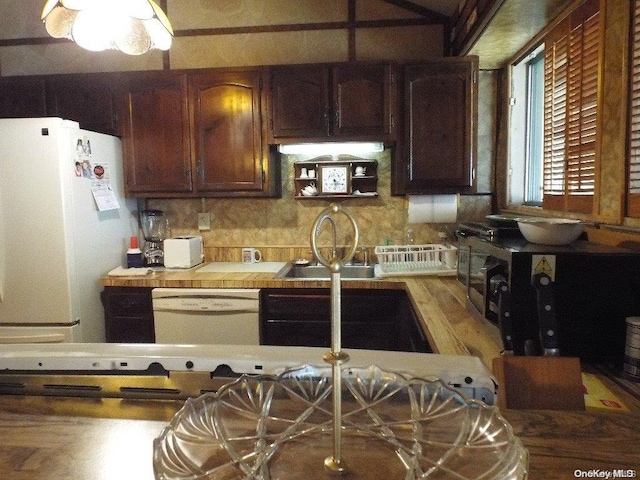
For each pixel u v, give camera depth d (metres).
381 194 2.93
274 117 2.62
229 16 2.94
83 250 2.42
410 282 2.35
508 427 0.64
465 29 2.40
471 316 1.66
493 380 0.84
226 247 3.03
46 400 0.91
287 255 3.00
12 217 2.28
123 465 0.65
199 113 2.68
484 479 0.56
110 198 2.62
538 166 2.45
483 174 2.84
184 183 2.73
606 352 1.22
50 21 1.64
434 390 0.78
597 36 1.62
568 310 1.21
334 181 2.81
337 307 0.54
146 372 0.94
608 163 1.54
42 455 0.68
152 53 3.01
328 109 2.59
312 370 0.85
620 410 0.92
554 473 0.61
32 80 2.77
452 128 2.54
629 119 1.42
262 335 2.49
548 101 2.08
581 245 1.38
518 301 1.16
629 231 1.40
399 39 2.84
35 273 2.30
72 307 2.32
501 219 1.68
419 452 0.62
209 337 2.49
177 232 3.08
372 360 0.92
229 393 0.79
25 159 2.25
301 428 0.70
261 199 3.01
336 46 2.89
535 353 1.10
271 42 2.93
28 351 0.98
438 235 2.91
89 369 0.94
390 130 2.57
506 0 1.78
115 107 2.74
